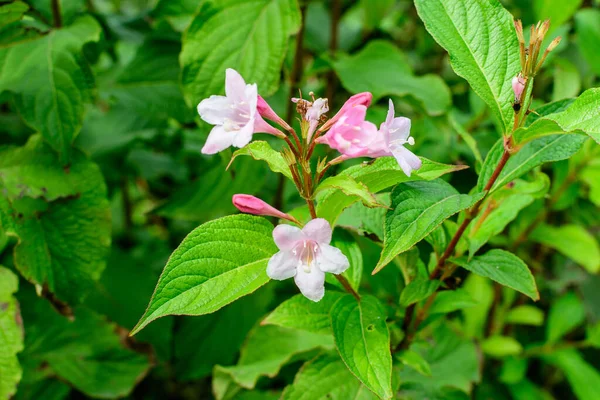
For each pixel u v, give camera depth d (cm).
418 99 51
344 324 36
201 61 46
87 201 48
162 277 34
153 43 55
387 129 34
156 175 65
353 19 87
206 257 34
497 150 39
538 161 38
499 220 41
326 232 33
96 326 54
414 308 41
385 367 35
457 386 48
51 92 46
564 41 57
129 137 58
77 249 48
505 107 36
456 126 43
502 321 58
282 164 35
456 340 52
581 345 58
